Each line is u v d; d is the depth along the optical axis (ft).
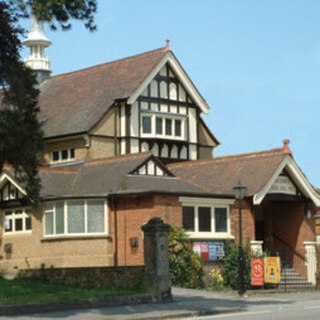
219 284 99.60
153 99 142.31
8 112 73.36
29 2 71.41
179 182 111.86
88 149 134.10
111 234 101.65
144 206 98.84
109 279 78.95
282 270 113.29
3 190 110.32
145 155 111.34
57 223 103.35
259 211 122.01
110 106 138.10
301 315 59.67
